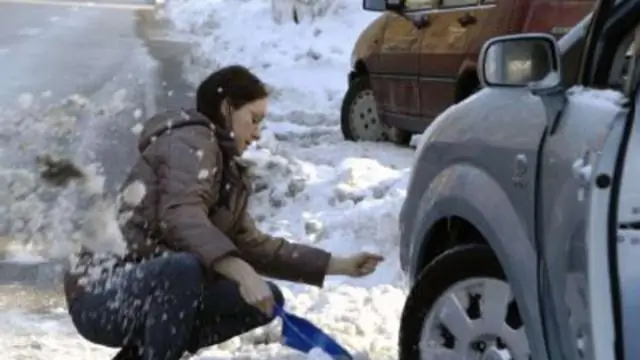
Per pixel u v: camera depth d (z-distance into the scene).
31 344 6.89
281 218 10.41
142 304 5.25
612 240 4.18
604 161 4.20
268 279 7.04
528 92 5.11
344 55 24.72
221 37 28.73
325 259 5.73
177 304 5.21
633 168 4.21
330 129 16.55
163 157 5.20
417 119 13.69
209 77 5.38
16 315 7.48
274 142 13.51
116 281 5.29
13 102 16.67
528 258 4.80
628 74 4.58
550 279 4.62
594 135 4.34
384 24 14.59
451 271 5.39
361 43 15.05
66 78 19.86
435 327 5.52
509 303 5.15
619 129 4.21
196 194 5.15
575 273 4.38
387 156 13.77
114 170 11.99
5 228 9.66
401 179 10.90
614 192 4.18
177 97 18.20
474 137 5.39
